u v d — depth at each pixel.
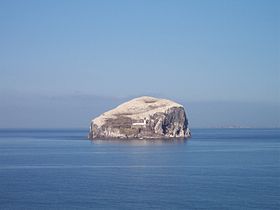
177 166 185.12
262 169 171.38
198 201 107.50
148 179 144.88
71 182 138.62
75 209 100.19
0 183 137.25
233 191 120.25
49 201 108.50
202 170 169.38
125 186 129.88
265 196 113.00
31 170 172.62
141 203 105.56
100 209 99.81
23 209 100.75
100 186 130.12
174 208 100.44
